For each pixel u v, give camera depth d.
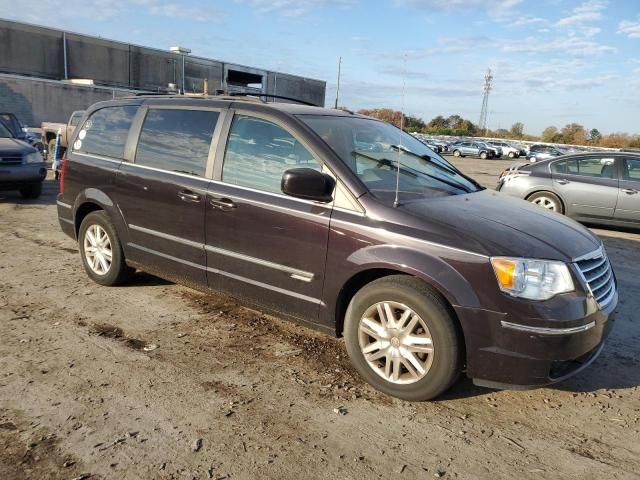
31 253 6.46
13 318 4.47
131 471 2.66
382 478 2.70
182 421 3.10
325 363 3.89
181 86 50.75
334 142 3.84
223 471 2.69
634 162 9.52
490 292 3.09
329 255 3.57
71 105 35.75
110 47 46.16
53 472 2.63
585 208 9.77
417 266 3.22
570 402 3.53
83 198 5.26
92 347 3.99
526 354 3.07
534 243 3.24
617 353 4.33
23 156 9.78
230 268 4.13
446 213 3.45
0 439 2.87
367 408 3.33
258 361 3.88
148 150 4.77
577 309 3.10
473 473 2.77
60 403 3.23
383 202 3.48
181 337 4.23
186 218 4.35
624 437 3.15
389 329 3.39
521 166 10.61
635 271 6.97
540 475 2.78
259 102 4.24
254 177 4.02
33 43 42.25
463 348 3.24
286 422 3.14
